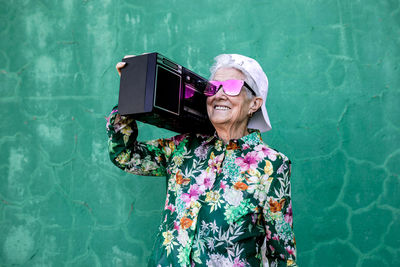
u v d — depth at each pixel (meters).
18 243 2.39
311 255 2.13
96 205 2.37
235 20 2.47
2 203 2.44
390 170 2.18
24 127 2.53
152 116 1.29
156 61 1.24
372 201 2.16
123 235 2.31
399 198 2.14
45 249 2.36
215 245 1.31
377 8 2.38
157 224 2.29
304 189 2.21
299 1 2.44
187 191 1.42
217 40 2.46
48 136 2.50
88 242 2.33
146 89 1.22
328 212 2.17
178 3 2.55
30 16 2.68
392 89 2.27
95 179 2.40
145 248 2.27
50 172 2.45
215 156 1.47
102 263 2.29
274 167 1.43
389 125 2.23
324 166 2.23
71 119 2.51
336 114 2.28
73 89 2.54
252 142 1.49
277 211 1.39
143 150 1.59
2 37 2.67
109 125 1.45
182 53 2.48
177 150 1.58
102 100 2.51
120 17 2.59
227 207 1.35
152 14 2.56
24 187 2.45
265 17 2.45
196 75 1.45
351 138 2.24
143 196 2.34
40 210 2.41
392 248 2.09
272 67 2.38
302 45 2.39
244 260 1.32
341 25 2.38
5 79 2.61
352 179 2.20
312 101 2.31
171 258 1.32
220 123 1.50
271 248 1.39
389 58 2.31
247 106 1.58
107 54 2.56
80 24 2.63
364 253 2.11
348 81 2.31
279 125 2.30
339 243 2.13
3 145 2.52
